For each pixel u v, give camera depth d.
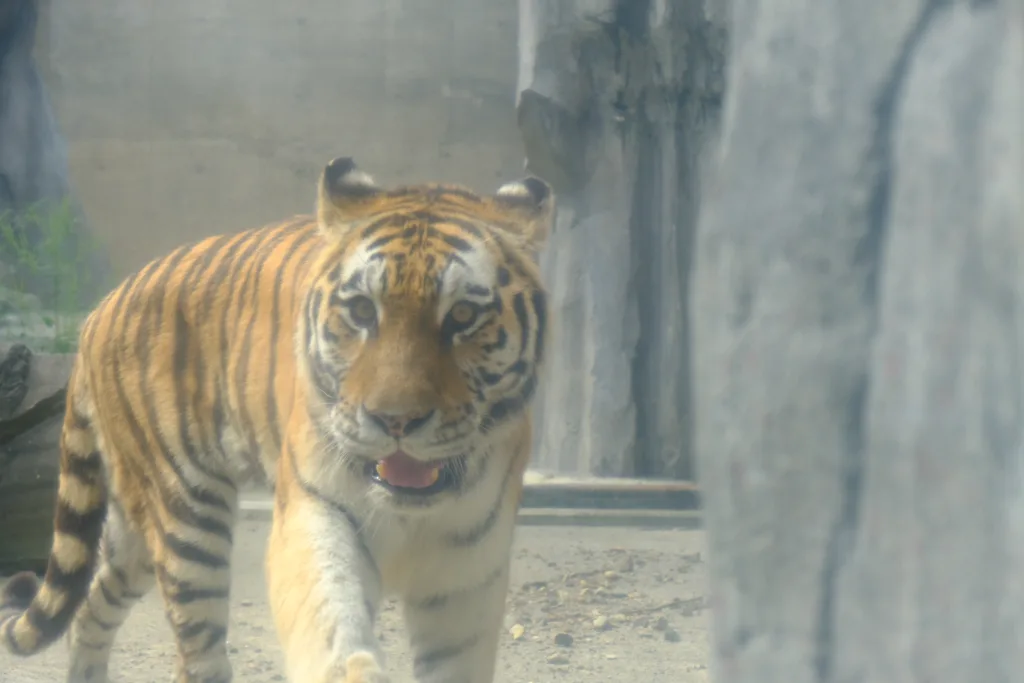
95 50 33.81
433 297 6.57
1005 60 2.60
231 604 12.64
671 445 19.64
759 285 3.10
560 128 19.39
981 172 2.64
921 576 2.78
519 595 13.14
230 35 33.69
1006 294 2.57
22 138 29.56
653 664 10.41
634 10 18.95
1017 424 2.57
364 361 6.52
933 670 2.75
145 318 8.36
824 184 2.94
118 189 33.88
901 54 2.82
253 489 8.51
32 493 14.18
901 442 2.81
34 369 14.03
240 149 33.91
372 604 6.61
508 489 7.02
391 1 33.62
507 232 7.09
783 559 3.08
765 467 3.10
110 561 8.84
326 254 7.03
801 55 2.98
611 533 17.11
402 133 33.78
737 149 3.16
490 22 33.81
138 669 10.05
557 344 19.92
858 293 2.90
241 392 7.70
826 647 2.99
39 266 17.59
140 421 8.28
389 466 6.55
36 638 8.94
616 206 19.56
